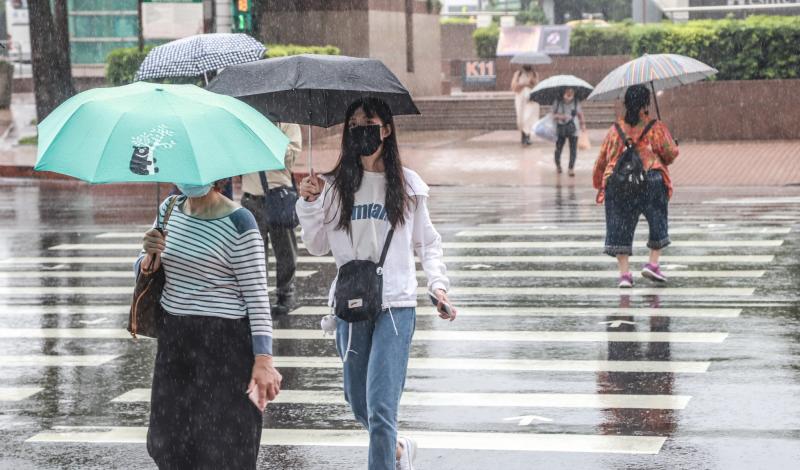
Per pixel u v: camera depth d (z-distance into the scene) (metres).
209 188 7.78
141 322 7.96
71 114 7.32
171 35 46.41
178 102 7.39
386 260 8.70
